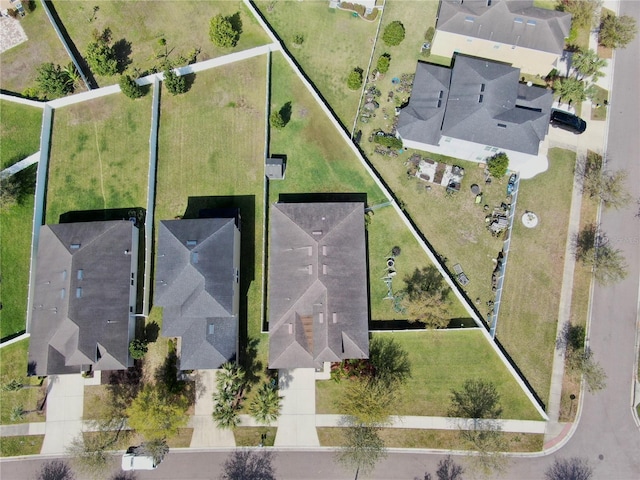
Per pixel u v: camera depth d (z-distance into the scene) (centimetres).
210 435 4838
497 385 4800
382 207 5016
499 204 5016
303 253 4622
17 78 5291
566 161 5075
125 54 5306
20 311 5012
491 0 4772
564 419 4781
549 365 4838
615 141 5103
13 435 4894
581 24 5153
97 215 5091
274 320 4609
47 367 4575
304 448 4822
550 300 4900
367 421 4491
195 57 5272
